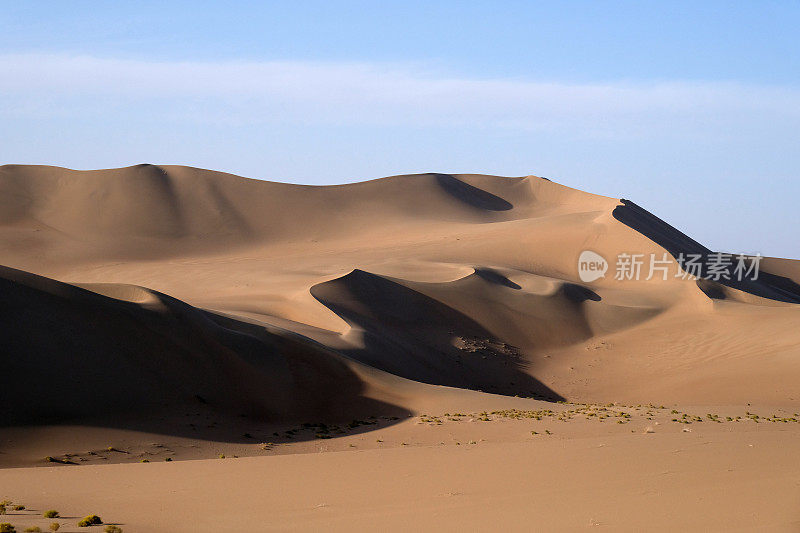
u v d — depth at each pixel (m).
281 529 12.59
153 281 98.50
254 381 40.31
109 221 134.88
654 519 11.61
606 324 78.19
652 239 103.56
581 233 107.06
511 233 116.00
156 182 148.12
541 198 170.88
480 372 63.91
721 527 10.73
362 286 73.75
